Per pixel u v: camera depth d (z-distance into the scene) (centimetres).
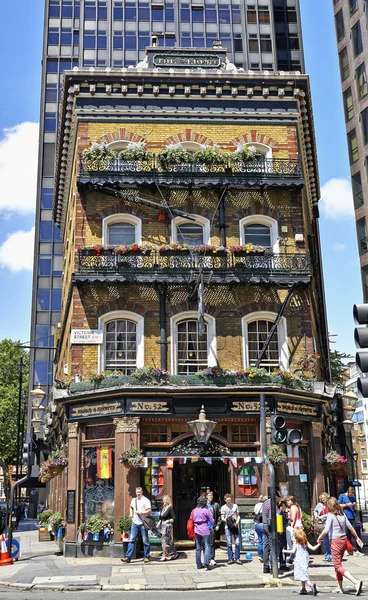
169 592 1311
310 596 1211
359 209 4666
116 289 2184
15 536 3038
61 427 2433
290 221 2316
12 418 5762
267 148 2397
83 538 1938
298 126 2455
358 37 4769
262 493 1922
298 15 6750
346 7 4944
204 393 1962
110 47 6456
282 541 1552
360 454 7500
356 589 1220
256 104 2431
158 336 2164
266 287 2231
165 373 1988
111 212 2261
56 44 6781
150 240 2253
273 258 2228
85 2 6644
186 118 2392
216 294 2212
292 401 2055
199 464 2062
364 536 2511
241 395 1984
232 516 1691
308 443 2117
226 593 1272
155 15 6550
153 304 2188
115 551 1850
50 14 6825
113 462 1948
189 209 2294
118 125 2366
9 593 1331
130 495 1880
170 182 2231
